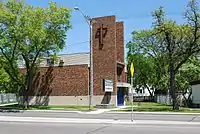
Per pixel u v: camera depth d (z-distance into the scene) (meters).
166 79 55.97
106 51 42.97
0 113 31.62
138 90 80.00
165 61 37.28
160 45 37.69
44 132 16.75
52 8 38.03
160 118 24.83
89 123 21.44
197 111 32.62
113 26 42.88
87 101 43.44
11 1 35.72
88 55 44.22
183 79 50.31
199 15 33.66
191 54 35.09
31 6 36.47
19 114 30.12
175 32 34.31
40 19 35.97
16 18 35.22
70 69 44.91
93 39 43.75
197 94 42.47
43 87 46.25
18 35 35.16
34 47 37.56
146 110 34.19
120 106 43.09
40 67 46.56
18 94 48.50
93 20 41.09
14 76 41.47
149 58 69.62
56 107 40.25
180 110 33.94
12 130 17.75
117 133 16.14
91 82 35.66
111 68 42.53
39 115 28.64
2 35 35.38
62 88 45.12
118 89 44.41
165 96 54.16
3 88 58.00
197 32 33.97
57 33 38.56
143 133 16.09
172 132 16.45
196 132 16.42
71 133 16.27
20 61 44.97
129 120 22.78
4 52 37.50
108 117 25.92
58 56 45.41
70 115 28.52
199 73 50.84
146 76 73.06
